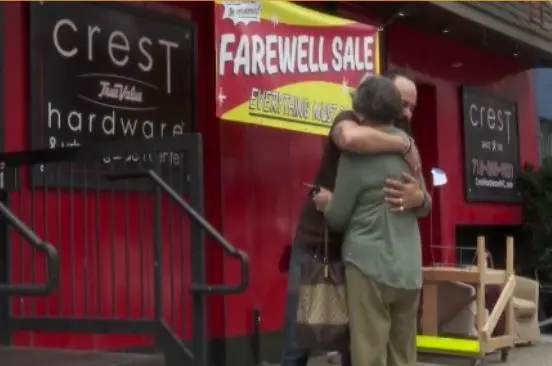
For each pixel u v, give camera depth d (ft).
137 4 20.97
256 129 23.97
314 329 12.59
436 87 32.01
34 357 15.89
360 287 12.15
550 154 39.45
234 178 23.22
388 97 12.36
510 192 36.04
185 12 22.41
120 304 19.83
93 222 19.27
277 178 24.62
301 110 21.29
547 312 33.99
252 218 23.71
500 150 35.60
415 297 12.55
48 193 18.42
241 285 14.40
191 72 22.41
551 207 35.37
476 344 23.13
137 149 15.26
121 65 20.40
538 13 33.42
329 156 13.47
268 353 23.89
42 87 18.49
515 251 36.78
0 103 17.80
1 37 17.87
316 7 25.98
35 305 17.78
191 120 22.36
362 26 23.02
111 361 15.35
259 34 20.18
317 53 21.76
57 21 18.86
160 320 14.98
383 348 12.22
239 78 19.71
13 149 17.98
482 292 23.13
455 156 32.96
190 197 15.15
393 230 12.15
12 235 17.52
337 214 12.39
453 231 32.50
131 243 20.13
